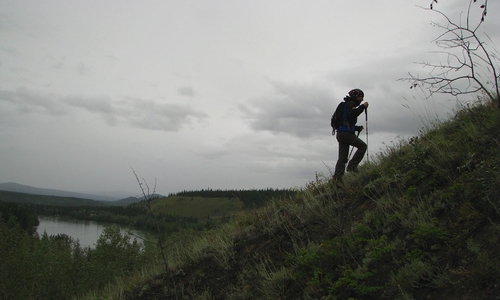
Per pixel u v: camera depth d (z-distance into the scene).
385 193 4.66
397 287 2.98
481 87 4.16
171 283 5.55
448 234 3.11
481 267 2.53
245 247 5.55
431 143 4.77
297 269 4.16
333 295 3.31
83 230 72.44
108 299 6.14
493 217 2.95
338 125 5.99
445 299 2.60
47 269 14.40
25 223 58.44
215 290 4.91
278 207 6.37
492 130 4.21
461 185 3.55
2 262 14.26
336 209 5.02
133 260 13.89
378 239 3.72
